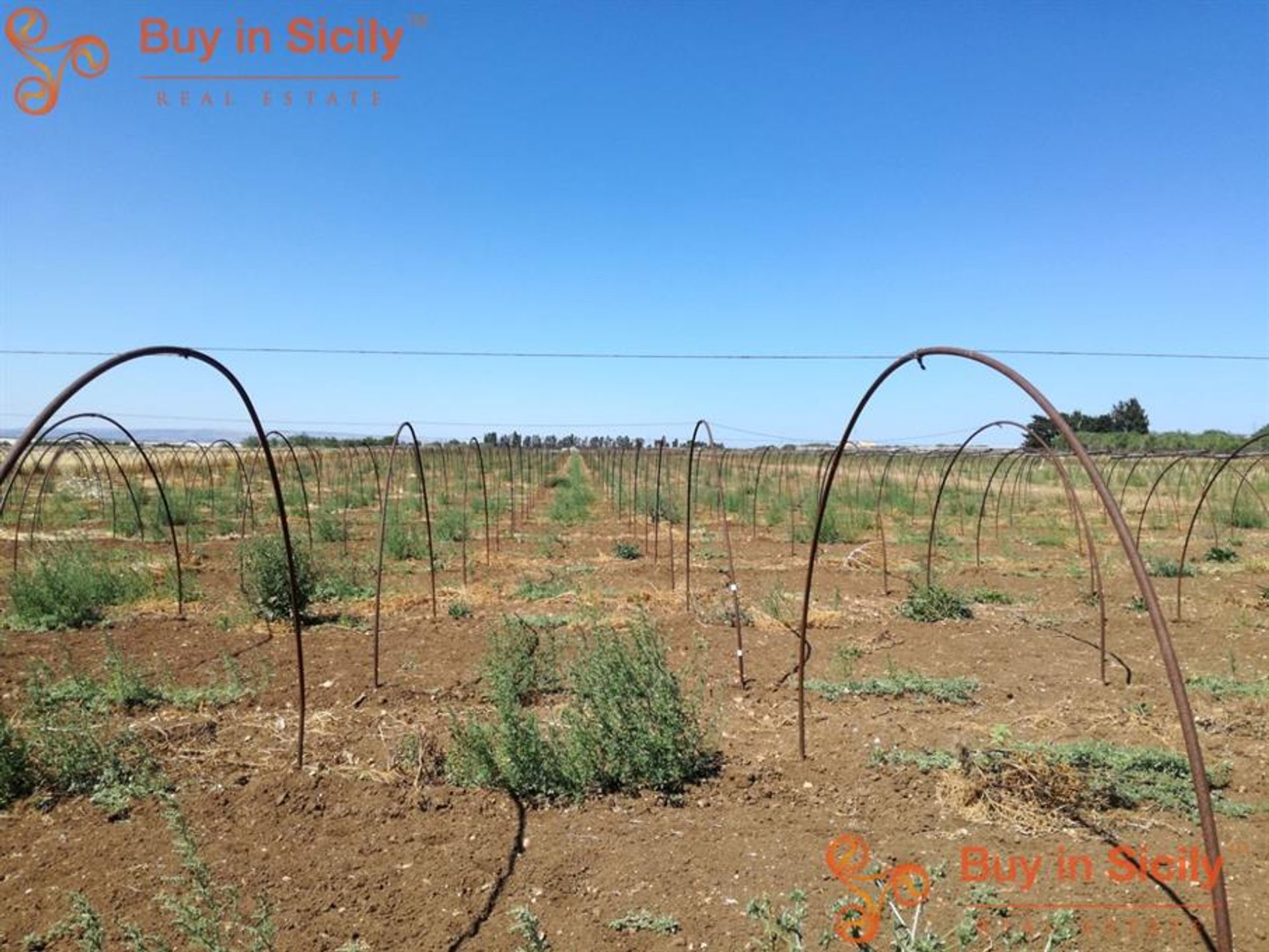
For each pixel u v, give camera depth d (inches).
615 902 140.9
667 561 510.6
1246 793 182.7
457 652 295.7
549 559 515.5
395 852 157.2
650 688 190.1
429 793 179.9
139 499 694.5
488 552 494.9
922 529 669.9
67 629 324.8
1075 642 317.4
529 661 250.1
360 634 321.7
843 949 127.0
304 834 163.9
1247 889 143.5
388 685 255.1
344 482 913.5
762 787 184.1
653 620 337.1
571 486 1026.7
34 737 192.7
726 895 142.6
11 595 344.2
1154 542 607.2
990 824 167.6
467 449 1212.5
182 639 313.6
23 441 110.2
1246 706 239.3
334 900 141.1
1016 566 492.7
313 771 190.4
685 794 181.5
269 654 292.8
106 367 124.6
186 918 120.5
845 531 631.2
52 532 585.0
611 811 174.1
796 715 231.6
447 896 142.6
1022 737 215.0
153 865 152.0
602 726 185.5
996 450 549.3
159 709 233.6
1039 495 944.3
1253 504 740.0
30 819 169.5
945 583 434.0
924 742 209.6
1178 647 312.5
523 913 113.0
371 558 492.4
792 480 1047.6
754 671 275.1
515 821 169.5
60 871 150.1
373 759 198.1
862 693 249.6
